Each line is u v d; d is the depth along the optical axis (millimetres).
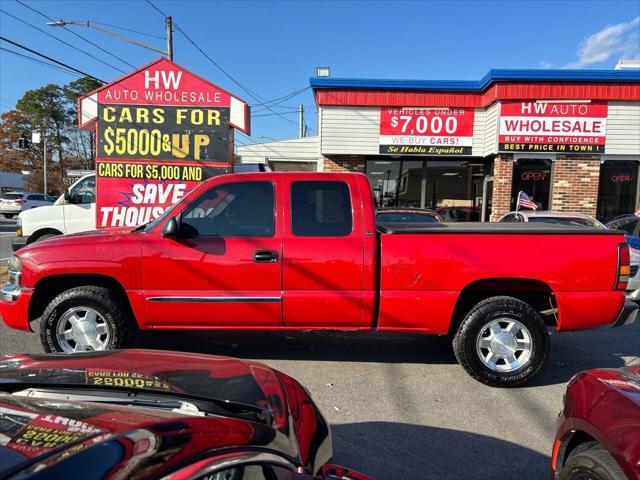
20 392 2348
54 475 1331
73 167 64312
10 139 64688
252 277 4473
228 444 1768
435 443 3451
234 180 4621
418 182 14695
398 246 4461
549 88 12484
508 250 4438
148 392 2354
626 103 12508
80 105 8250
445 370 4973
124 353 2939
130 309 4723
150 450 1564
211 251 4469
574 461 2332
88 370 2590
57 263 4469
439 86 13398
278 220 4539
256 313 4520
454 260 4434
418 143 13664
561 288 4406
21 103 64375
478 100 13508
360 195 4559
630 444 2004
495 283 4652
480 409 4047
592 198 12812
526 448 3400
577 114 12562
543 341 4453
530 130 12648
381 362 5184
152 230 4609
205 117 8297
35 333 5938
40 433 1641
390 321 4520
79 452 1453
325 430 2422
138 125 8281
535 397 4320
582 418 2365
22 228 9727
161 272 4480
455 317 4707
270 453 1850
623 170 13047
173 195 8367
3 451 1471
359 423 3752
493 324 4488
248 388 2416
